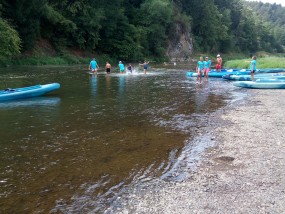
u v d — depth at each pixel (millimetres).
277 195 5156
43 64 36844
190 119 10422
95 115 10898
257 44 112375
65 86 18266
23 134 8562
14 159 6762
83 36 45500
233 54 95000
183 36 70312
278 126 9438
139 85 19172
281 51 133375
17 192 5309
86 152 7211
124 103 13148
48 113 11125
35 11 36031
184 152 7254
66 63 40250
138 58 52125
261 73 26188
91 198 5121
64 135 8508
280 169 6215
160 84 19844
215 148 7520
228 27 96500
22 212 4695
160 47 58719
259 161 6652
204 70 22703
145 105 12758
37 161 6656
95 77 23906
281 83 17938
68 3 44469
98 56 47312
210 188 5445
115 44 49188
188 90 17234
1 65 31359
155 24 56812
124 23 50000
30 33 36531
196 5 78562
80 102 13289
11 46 30891
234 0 105375
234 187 5469
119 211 4723
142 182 5703
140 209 4777
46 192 5312
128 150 7371
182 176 5961
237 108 12227
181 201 5008
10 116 10625
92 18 44469
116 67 37812
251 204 4883
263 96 15273
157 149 7449
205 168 6328
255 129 9133
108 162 6633
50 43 42125
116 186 5547
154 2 55625
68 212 4699
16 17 34781
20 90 14414
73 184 5613
